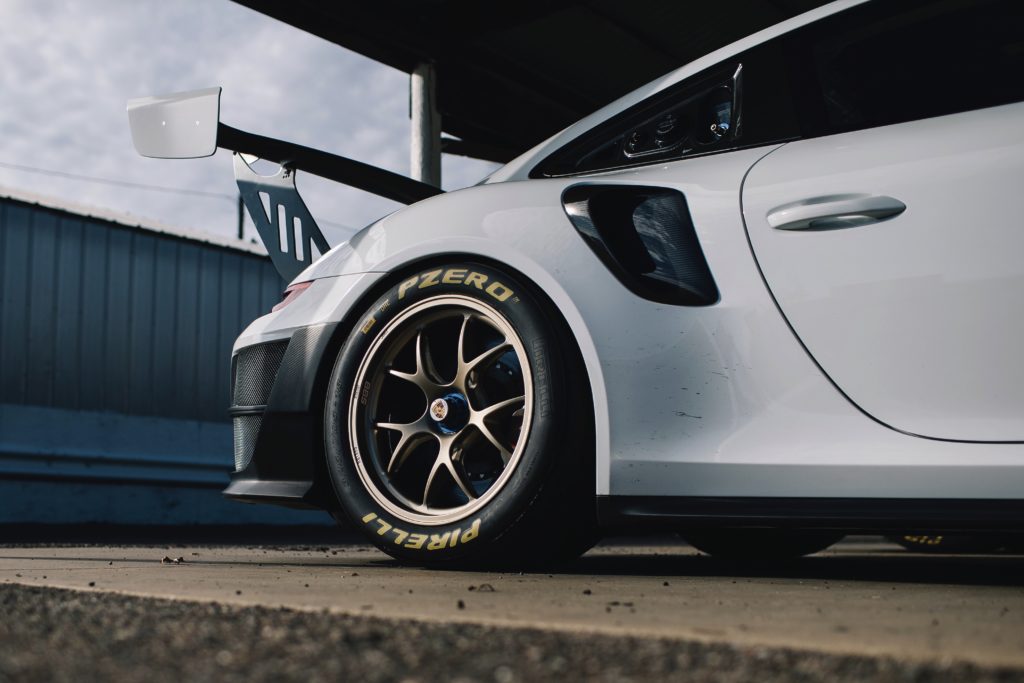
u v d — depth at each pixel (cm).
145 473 841
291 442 199
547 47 414
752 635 92
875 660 79
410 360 196
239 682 69
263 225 234
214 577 161
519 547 174
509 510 172
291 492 196
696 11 389
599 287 173
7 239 793
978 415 150
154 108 237
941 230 155
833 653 82
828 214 162
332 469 190
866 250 159
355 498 187
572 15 388
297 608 110
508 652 82
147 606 113
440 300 185
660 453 165
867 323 157
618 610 113
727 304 167
